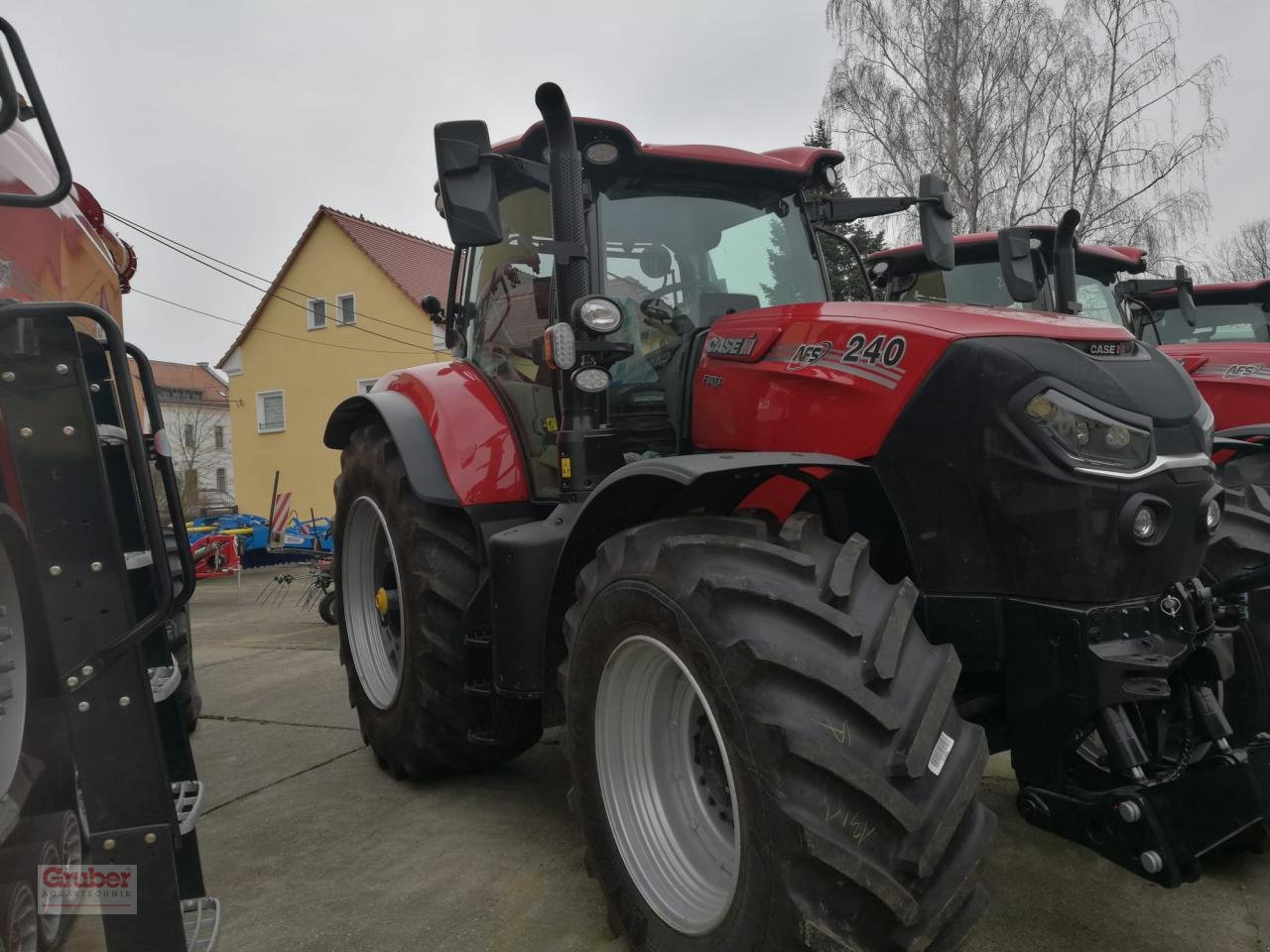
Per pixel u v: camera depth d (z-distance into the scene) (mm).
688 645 1869
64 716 2297
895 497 2193
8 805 2090
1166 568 1993
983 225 16016
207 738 4379
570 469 2631
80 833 2424
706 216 3064
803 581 1856
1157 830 1802
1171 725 2094
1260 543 2525
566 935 2324
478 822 3080
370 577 3791
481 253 3510
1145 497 1942
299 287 24266
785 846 1653
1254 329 6676
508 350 3223
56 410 1848
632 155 2863
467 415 3137
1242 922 2275
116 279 4145
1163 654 1934
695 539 1965
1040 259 5051
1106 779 1935
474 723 3143
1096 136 15922
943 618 2131
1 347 1817
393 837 2996
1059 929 2258
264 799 3416
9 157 2447
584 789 2262
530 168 2695
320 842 2988
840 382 2295
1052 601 1984
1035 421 1992
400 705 3281
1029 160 16109
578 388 2604
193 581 1994
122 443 2299
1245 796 1931
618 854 2186
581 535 2348
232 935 2406
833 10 16500
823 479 2289
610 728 2213
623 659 2145
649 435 2906
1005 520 2021
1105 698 1896
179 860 2201
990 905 2383
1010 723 2059
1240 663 2539
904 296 5977
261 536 12961
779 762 1685
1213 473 2158
